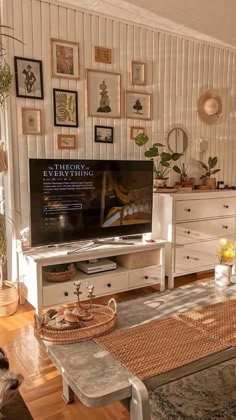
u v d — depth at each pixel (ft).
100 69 10.51
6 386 2.94
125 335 4.90
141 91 11.37
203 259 11.49
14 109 9.25
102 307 5.76
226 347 4.56
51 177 8.68
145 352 4.44
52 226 8.82
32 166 8.39
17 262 9.35
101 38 10.43
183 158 12.56
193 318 5.45
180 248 10.92
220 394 5.37
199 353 4.41
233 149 13.85
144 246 9.76
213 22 10.96
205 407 5.06
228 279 6.94
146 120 11.59
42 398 5.64
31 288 8.57
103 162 9.46
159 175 11.60
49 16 9.50
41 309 8.22
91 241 9.68
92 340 4.75
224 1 9.62
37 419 5.18
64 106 9.98
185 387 5.54
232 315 5.54
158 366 4.13
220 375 5.88
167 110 12.01
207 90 12.86
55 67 9.73
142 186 10.23
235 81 13.57
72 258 8.61
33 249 8.91
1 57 8.86
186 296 6.41
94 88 10.44
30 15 9.22
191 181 12.34
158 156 11.51
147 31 11.27
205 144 12.82
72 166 8.96
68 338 4.68
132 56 11.06
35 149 9.64
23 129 9.35
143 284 9.96
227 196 11.88
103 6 9.86
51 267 9.25
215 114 13.09
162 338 4.81
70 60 9.95
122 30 10.78
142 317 5.51
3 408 3.26
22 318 8.59
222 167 13.65
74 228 9.17
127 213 10.05
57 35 9.68
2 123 9.09
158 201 10.98
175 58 11.97
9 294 8.68
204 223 11.39
